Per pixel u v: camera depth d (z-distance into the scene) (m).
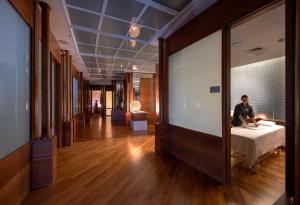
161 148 4.05
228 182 2.59
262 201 2.17
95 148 4.67
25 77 2.28
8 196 1.79
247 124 4.03
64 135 4.89
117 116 11.25
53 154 2.64
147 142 5.35
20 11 2.02
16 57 2.01
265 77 4.96
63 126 4.87
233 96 5.90
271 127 3.94
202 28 2.90
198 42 3.09
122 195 2.32
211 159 2.84
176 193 2.37
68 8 2.65
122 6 2.60
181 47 3.50
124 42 4.19
